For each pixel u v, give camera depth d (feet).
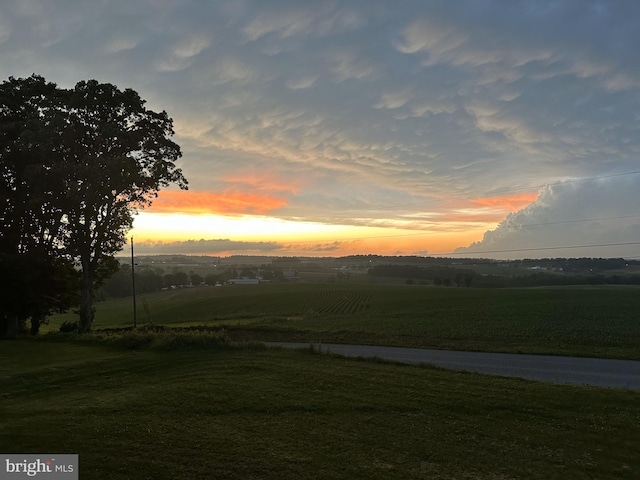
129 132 113.70
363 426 40.01
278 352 75.82
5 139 110.52
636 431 39.29
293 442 36.06
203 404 45.91
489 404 46.37
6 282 108.37
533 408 45.19
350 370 62.13
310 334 121.19
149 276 373.40
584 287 266.57
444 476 30.68
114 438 36.22
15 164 112.68
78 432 37.47
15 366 68.85
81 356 76.95
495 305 184.34
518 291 244.42
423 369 64.54
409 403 46.62
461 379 57.67
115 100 113.50
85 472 30.19
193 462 32.09
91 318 126.21
